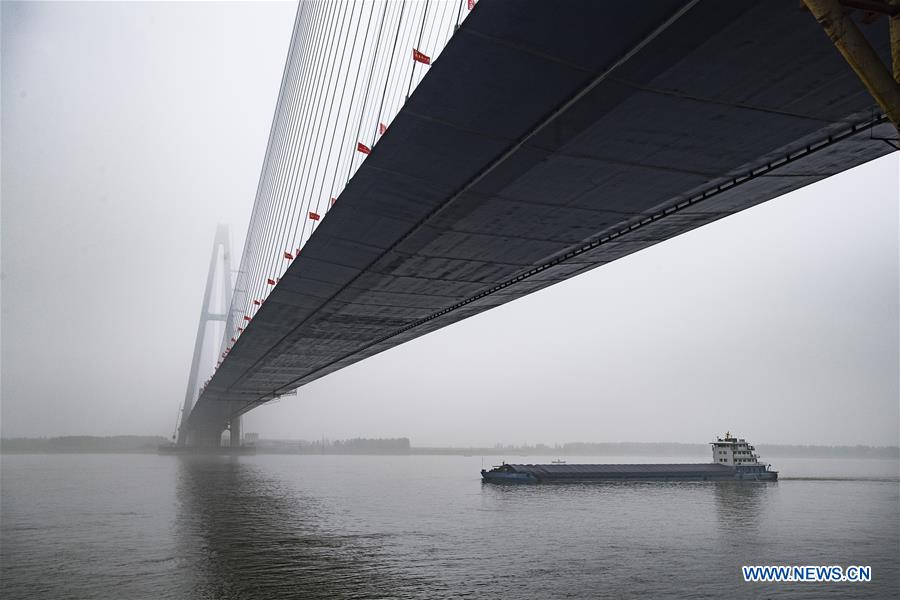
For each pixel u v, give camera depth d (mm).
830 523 46812
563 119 17984
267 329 55094
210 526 42469
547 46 15000
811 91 16406
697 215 25984
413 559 31438
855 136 18812
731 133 18797
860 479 111625
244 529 41188
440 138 19906
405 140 20297
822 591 26656
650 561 31844
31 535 38219
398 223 27641
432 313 45906
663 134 18906
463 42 15062
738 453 100562
